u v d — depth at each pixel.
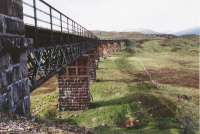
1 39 9.41
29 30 12.62
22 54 11.38
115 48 122.88
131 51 127.12
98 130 28.97
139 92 40.44
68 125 11.13
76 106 36.66
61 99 36.88
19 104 10.93
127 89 44.47
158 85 52.22
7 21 9.97
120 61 90.44
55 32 16.77
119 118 31.70
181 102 39.44
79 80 36.81
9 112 9.77
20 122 9.02
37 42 13.45
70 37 22.53
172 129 28.61
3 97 9.45
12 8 10.48
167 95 42.97
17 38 10.90
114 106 34.34
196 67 85.81
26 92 11.84
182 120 32.19
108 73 65.00
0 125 8.20
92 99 38.50
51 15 15.55
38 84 13.66
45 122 10.26
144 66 82.31
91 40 47.00
